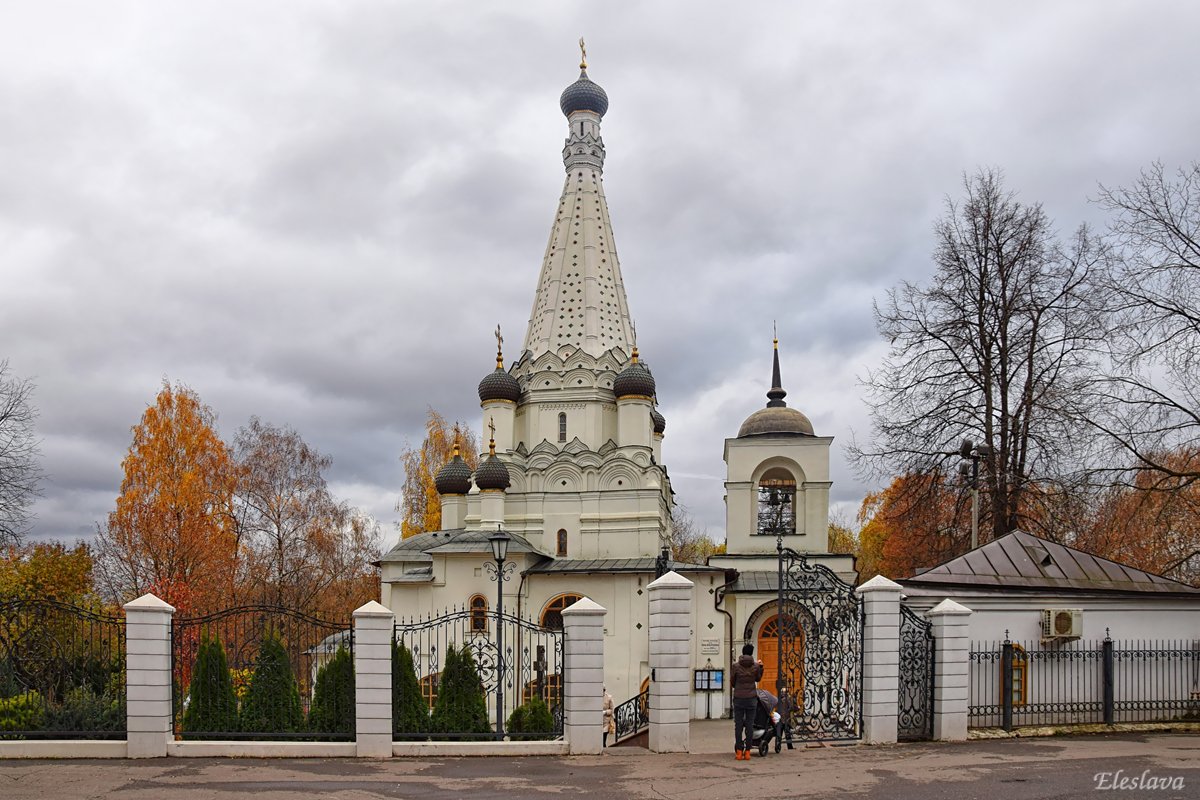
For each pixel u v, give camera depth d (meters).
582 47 57.47
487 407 51.03
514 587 42.50
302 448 64.19
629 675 41.19
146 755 19.34
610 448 48.91
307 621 21.34
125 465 56.78
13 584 39.69
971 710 21.55
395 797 15.46
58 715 20.58
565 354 51.34
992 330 36.28
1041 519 36.00
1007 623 22.45
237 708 21.33
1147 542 37.59
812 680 21.91
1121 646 22.88
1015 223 36.31
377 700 19.69
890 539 59.28
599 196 55.66
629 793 15.68
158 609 19.73
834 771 17.27
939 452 36.31
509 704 40.03
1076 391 32.69
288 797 15.47
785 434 44.28
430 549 43.97
